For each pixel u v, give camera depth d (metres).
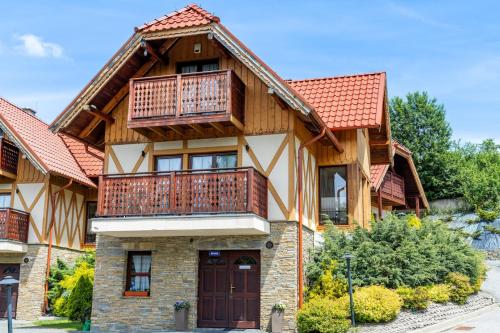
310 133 15.94
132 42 14.48
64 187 21.66
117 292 14.70
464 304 15.39
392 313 13.05
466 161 42.72
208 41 15.42
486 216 30.64
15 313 21.00
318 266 14.47
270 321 13.50
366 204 19.16
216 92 13.90
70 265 22.58
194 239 14.41
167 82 14.36
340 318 12.65
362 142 18.53
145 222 13.54
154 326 14.23
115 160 15.59
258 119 14.56
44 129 23.59
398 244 15.20
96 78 14.71
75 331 15.08
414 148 39.75
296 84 18.36
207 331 13.65
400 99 42.56
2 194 22.05
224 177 13.37
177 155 15.20
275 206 14.02
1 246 20.31
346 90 17.38
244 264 14.23
